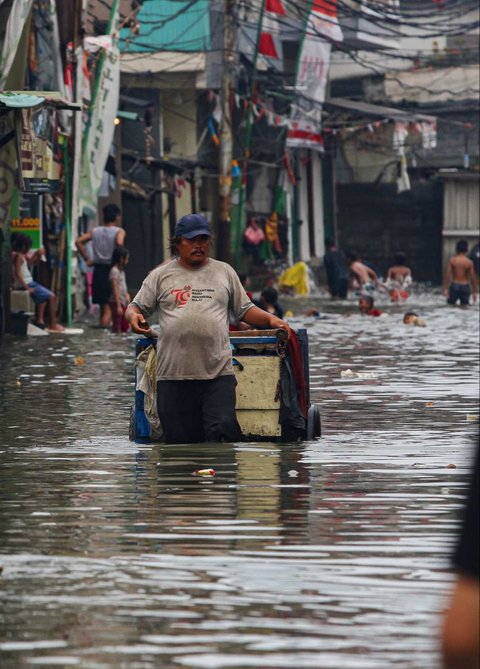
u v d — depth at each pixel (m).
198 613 11.15
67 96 52.56
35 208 53.94
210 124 82.38
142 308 21.42
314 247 114.00
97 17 65.38
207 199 92.69
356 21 113.81
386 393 28.81
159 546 13.63
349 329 52.12
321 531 14.31
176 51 78.00
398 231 119.38
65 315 54.25
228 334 21.42
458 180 114.44
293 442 21.52
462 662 5.84
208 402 21.27
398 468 18.62
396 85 123.44
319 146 101.00
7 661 9.98
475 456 6.09
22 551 13.48
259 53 92.00
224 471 18.45
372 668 9.72
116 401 27.19
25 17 43.66
